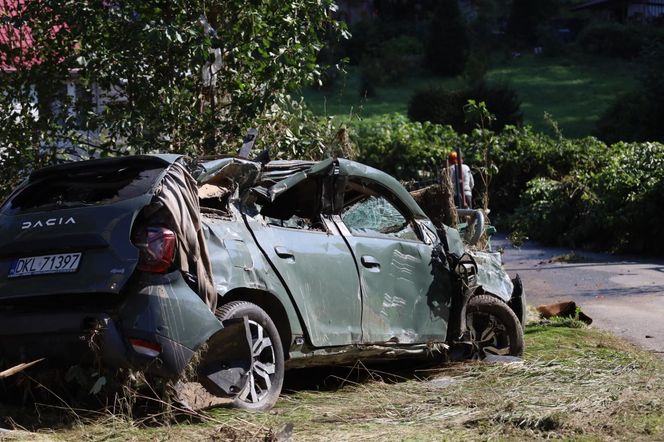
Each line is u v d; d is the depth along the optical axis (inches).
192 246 240.4
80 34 388.2
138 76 392.2
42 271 239.3
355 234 304.0
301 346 275.1
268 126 421.1
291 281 272.1
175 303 234.8
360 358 299.9
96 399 247.3
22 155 382.6
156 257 233.9
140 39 374.3
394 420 252.7
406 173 1166.3
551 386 294.0
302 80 411.2
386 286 306.8
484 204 465.7
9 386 255.6
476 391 288.0
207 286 242.2
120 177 251.9
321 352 281.9
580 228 879.7
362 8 2970.0
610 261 782.5
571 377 309.4
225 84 411.8
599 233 871.7
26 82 392.8
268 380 260.2
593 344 393.1
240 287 256.1
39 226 244.4
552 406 264.4
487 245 406.3
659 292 589.3
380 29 2785.4
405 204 327.9
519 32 2910.9
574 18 2984.7
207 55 378.6
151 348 230.5
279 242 274.1
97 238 235.9
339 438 231.5
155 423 239.6
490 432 239.0
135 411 247.1
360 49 2655.0
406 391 293.3
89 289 231.5
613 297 569.3
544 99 2207.2
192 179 249.4
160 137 397.1
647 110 1476.4
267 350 261.3
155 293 233.3
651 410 262.8
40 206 254.5
